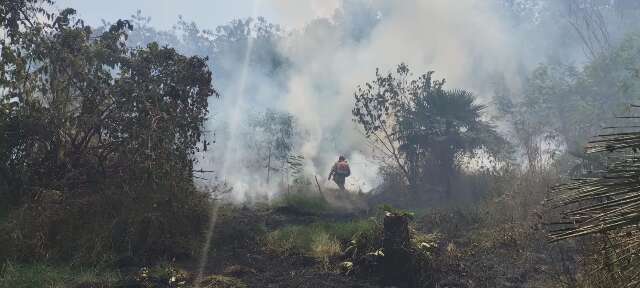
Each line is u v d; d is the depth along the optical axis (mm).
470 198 9922
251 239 7152
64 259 5707
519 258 5961
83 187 7293
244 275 5773
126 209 6504
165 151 7047
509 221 7086
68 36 7375
